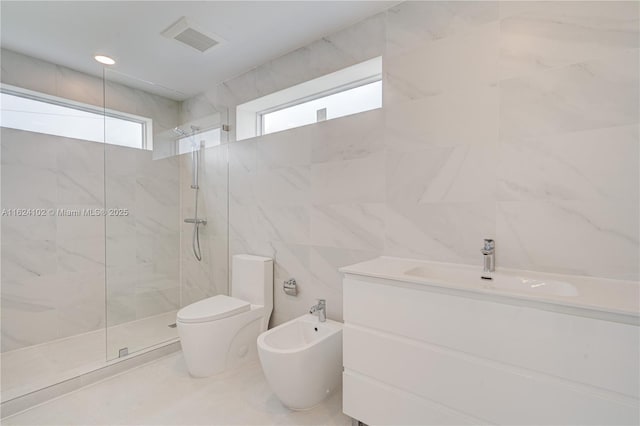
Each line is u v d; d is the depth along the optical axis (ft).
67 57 7.60
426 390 4.15
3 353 7.27
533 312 3.40
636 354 2.92
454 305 3.90
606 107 3.99
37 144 7.76
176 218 9.60
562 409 3.26
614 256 3.98
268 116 9.01
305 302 7.20
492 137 4.81
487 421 3.71
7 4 5.55
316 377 5.31
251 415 5.37
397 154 5.77
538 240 4.47
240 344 7.11
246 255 8.21
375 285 4.59
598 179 4.06
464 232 5.08
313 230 7.02
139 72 8.45
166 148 9.52
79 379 6.21
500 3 4.73
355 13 6.00
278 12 5.92
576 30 4.18
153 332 8.45
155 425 5.12
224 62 7.93
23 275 7.57
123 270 8.36
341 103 7.41
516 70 4.61
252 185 8.24
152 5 5.65
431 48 5.37
